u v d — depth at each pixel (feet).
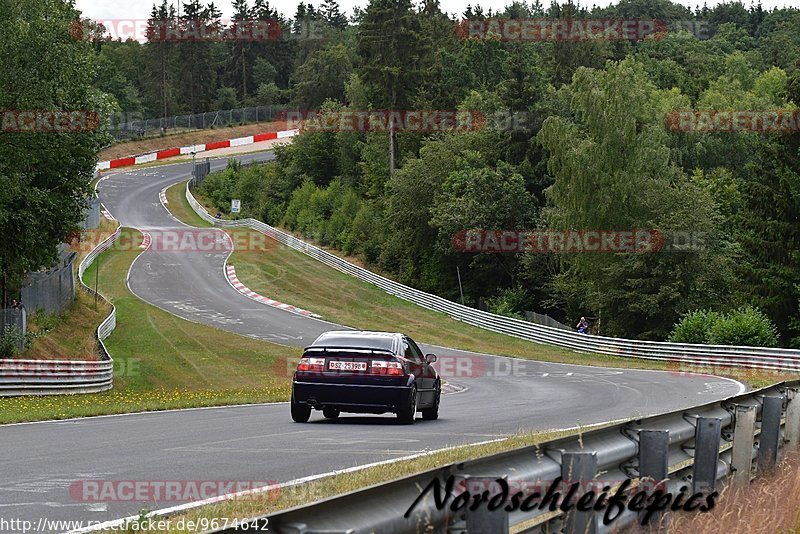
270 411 70.85
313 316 208.33
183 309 204.64
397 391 57.41
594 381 122.83
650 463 25.94
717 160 320.91
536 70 346.13
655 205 215.10
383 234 297.12
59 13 110.42
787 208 196.13
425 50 341.41
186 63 627.87
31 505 28.89
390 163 332.19
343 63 555.69
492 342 193.26
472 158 280.10
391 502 16.30
